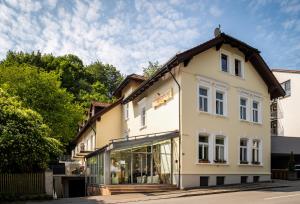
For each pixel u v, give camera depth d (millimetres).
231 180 25859
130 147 22031
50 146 20656
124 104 36219
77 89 58750
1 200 17625
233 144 26625
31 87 33406
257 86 29969
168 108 25219
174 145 23734
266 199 15930
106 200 17250
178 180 22781
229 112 26781
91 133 39344
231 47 27859
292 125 37875
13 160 18703
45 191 18750
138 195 19078
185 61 23844
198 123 24297
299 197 16562
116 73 73250
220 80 26422
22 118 20172
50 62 57812
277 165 34625
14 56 54719
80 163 41844
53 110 34062
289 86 38844
